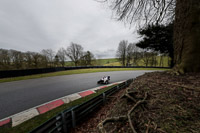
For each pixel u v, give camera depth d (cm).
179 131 123
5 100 438
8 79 962
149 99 226
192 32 293
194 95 194
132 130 139
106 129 172
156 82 318
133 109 191
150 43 1404
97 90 565
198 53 288
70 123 246
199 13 279
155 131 132
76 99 433
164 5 486
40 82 815
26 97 472
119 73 1392
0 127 251
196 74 279
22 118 292
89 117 291
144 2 481
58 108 350
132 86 360
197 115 145
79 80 890
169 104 189
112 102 373
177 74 325
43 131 181
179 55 344
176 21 354
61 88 625
